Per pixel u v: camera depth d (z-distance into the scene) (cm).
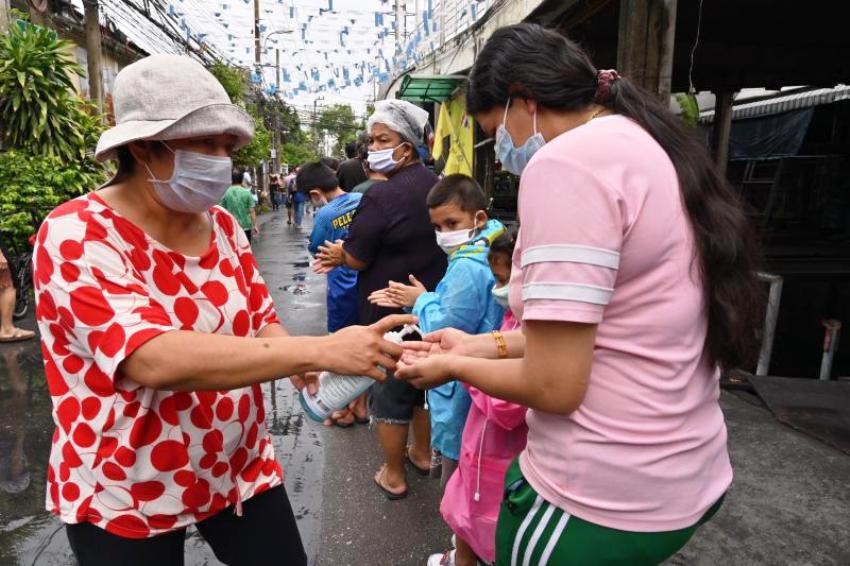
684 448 113
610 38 698
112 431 129
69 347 127
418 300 237
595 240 99
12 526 262
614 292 107
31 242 611
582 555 115
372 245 287
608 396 109
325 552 248
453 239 238
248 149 1684
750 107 1234
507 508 128
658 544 114
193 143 128
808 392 395
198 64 130
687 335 110
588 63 124
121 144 121
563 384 103
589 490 113
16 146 727
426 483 304
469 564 218
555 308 100
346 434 364
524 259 107
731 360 114
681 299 107
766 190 1339
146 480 132
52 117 726
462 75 891
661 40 392
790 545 242
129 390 126
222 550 158
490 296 223
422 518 273
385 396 279
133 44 1184
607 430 110
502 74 124
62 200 675
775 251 922
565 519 116
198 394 136
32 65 716
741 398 397
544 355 104
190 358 116
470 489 191
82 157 769
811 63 827
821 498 274
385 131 288
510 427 175
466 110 142
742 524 256
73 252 120
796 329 693
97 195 130
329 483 304
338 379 164
